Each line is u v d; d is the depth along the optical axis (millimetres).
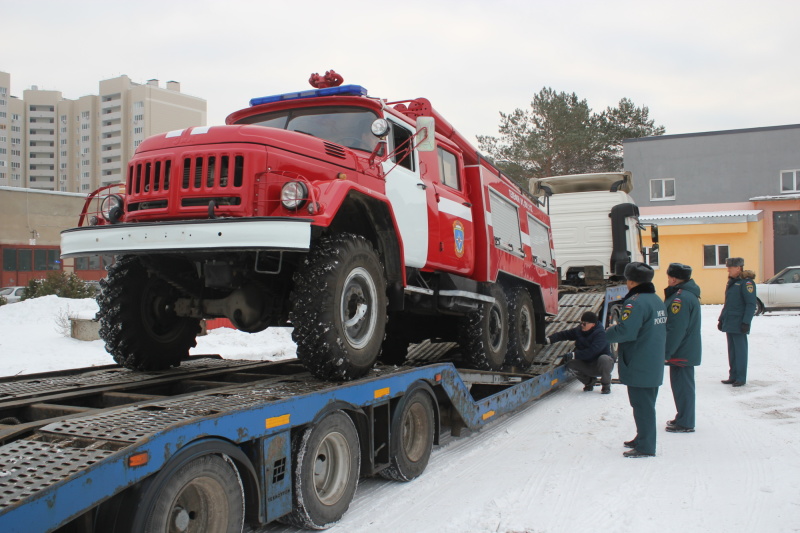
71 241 4344
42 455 2701
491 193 7270
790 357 11570
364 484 4949
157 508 2844
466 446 6039
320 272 4223
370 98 5473
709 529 3998
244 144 4223
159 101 103250
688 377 6441
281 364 6094
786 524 4066
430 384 5367
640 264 5754
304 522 3887
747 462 5379
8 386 4602
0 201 34250
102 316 5180
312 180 4477
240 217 3881
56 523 2410
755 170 28250
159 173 4348
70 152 113500
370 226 5051
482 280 6965
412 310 6297
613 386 9289
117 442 2793
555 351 9672
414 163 5840
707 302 26438
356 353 4445
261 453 3527
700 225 26156
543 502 4484
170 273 4773
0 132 112438
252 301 4625
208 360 6586
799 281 20016
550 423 6934
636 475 5078
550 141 35188
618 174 13805
